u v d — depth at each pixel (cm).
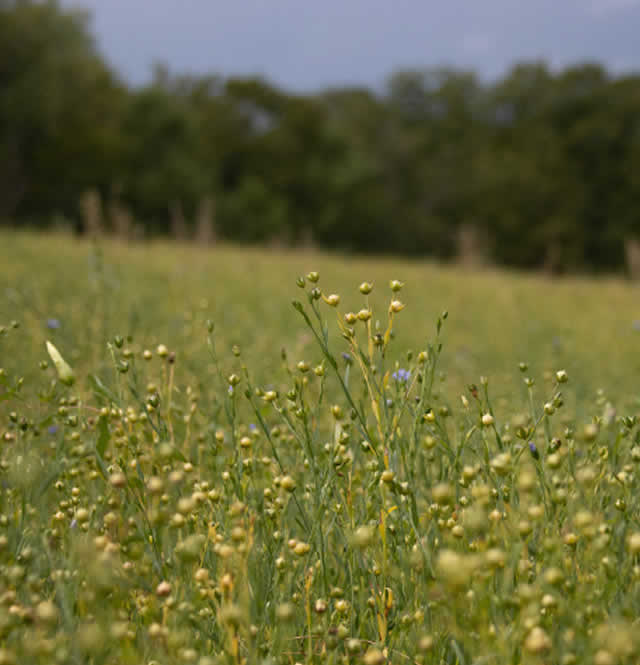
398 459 192
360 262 2098
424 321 884
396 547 183
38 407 268
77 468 224
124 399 243
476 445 221
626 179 5628
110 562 153
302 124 6178
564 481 191
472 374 507
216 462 240
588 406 340
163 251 1562
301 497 219
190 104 6241
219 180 6084
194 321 466
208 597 166
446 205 6556
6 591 159
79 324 438
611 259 5569
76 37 4238
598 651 136
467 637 142
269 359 406
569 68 6191
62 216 4412
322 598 178
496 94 7038
